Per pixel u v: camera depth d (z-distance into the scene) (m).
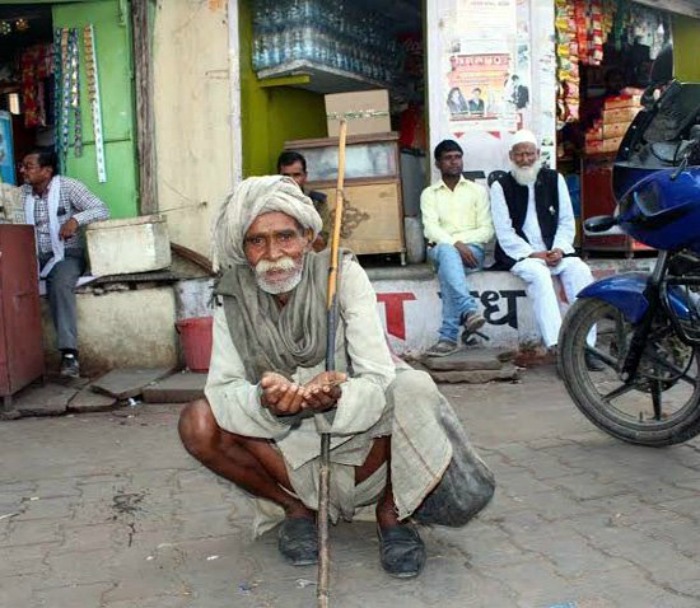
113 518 3.50
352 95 6.80
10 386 5.32
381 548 2.86
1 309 5.26
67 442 4.74
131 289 6.28
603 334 6.18
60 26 6.80
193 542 3.20
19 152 8.14
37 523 3.47
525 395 5.36
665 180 3.76
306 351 2.69
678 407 4.89
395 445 2.65
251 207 2.58
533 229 6.18
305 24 6.81
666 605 2.57
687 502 3.41
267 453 2.89
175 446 4.55
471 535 3.14
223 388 2.71
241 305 2.73
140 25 6.69
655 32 8.19
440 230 6.21
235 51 6.66
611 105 7.78
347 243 6.70
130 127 6.77
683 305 3.90
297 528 2.99
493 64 6.53
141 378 5.86
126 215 6.83
